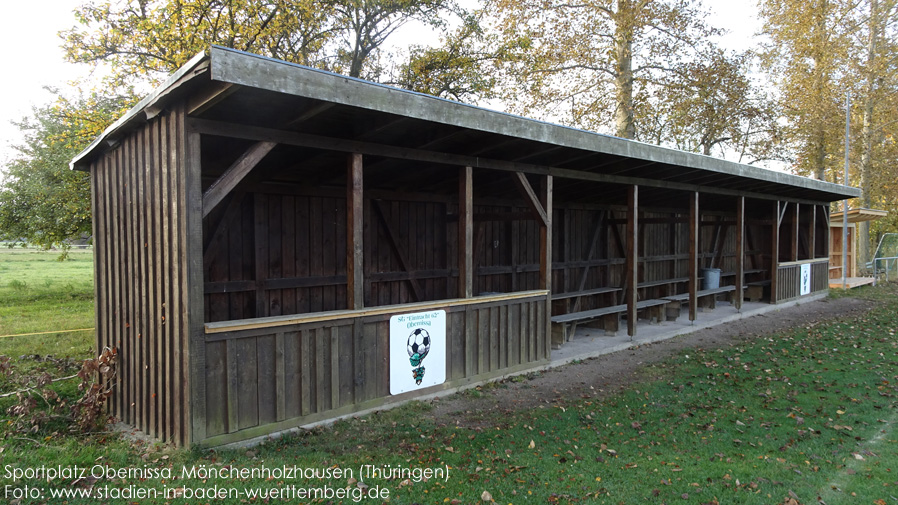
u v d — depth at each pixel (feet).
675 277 40.55
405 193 23.88
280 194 19.75
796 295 44.80
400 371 17.37
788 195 42.06
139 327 15.16
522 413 17.24
